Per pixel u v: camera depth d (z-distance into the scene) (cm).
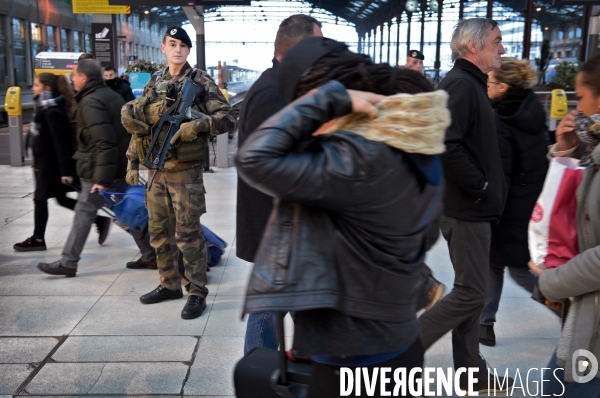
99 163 445
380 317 150
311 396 164
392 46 4000
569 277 184
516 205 336
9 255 541
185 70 405
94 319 397
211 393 302
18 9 2834
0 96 2481
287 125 138
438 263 523
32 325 386
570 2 1191
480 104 274
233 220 666
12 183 905
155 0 1120
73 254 473
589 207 186
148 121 390
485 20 275
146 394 300
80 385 308
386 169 142
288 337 354
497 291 366
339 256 147
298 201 142
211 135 398
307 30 245
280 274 146
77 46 3841
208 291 414
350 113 144
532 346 363
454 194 281
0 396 296
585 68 202
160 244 420
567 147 246
